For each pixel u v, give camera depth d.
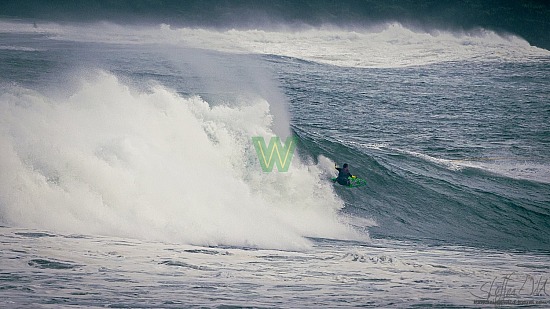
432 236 67.31
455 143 109.75
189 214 56.66
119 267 40.22
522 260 57.09
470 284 42.78
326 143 84.56
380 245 60.28
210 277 39.81
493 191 80.50
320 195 73.25
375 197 75.56
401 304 35.91
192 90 117.50
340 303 35.41
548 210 76.19
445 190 79.25
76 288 34.69
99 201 53.78
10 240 44.22
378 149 90.44
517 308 36.66
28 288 34.03
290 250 52.78
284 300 35.38
